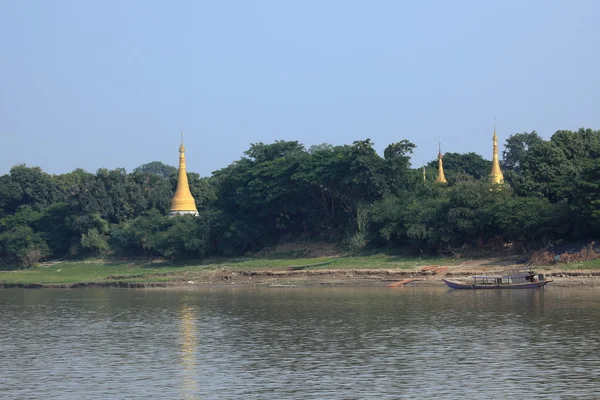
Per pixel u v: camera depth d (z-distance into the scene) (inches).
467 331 2349.9
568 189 3683.6
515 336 2247.8
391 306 2930.6
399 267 3855.8
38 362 2069.4
